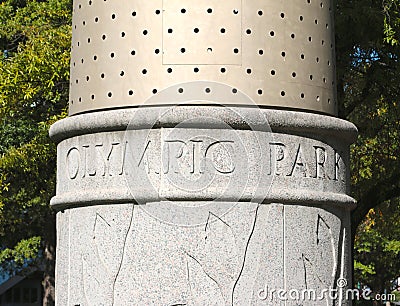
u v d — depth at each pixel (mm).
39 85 8961
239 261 5090
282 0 5336
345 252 5484
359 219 10531
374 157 10766
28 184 11820
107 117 5246
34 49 8891
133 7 5305
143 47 5258
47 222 15250
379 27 8844
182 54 5211
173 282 5070
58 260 5543
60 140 5602
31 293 24984
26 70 8750
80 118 5352
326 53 5512
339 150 5492
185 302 5059
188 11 5234
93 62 5406
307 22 5418
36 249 15617
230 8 5246
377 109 10531
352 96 10547
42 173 11617
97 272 5227
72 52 5617
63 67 8805
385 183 10531
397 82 9492
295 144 5270
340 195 5418
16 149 10500
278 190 5180
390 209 12531
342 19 8703
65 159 5496
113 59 5328
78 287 5312
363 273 21141
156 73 5223
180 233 5090
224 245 5086
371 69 9594
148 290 5094
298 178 5254
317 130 5328
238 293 5078
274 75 5277
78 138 5410
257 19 5273
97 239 5250
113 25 5348
